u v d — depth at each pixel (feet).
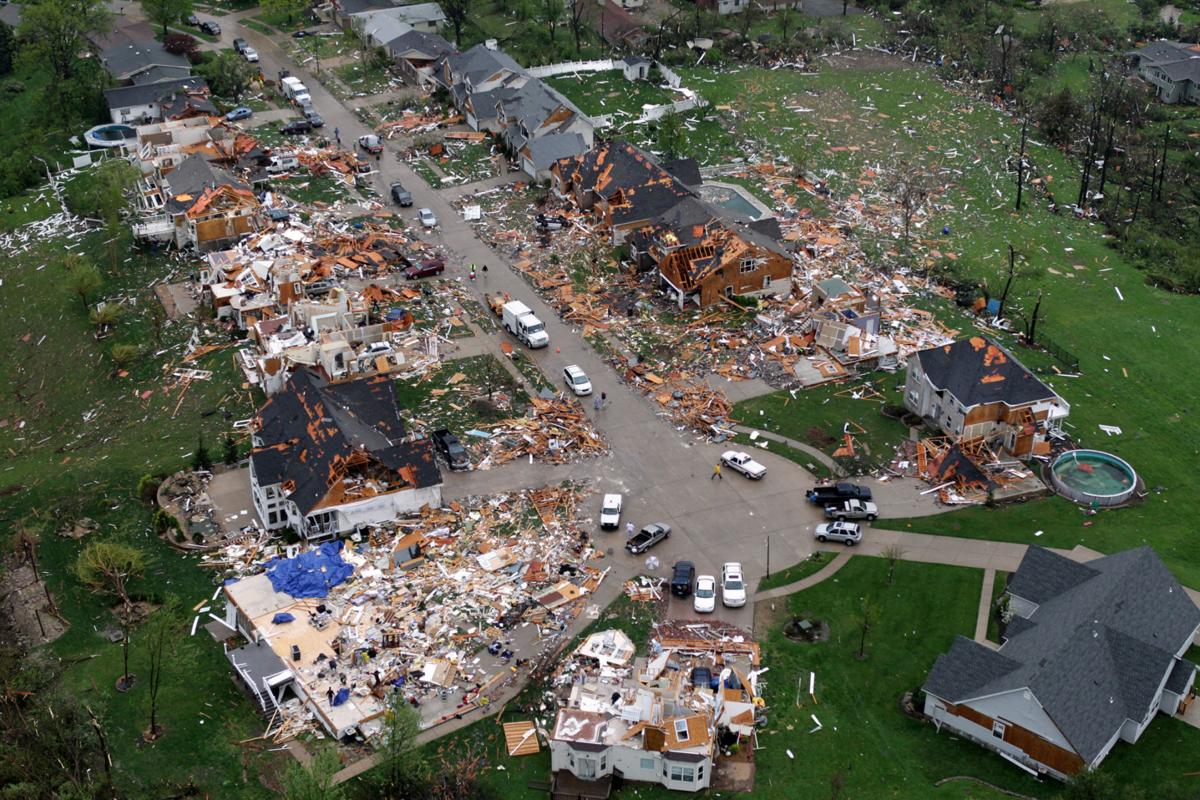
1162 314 387.34
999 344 367.45
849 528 286.46
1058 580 259.19
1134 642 236.84
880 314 374.22
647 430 329.11
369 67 575.79
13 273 414.62
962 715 236.63
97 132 507.30
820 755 232.94
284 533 291.58
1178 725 238.68
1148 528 292.40
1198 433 328.90
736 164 485.15
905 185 465.88
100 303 390.01
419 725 230.48
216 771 228.43
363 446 291.17
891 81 570.05
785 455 318.24
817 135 510.99
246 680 243.81
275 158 474.90
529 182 466.70
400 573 275.80
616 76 569.64
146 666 252.21
